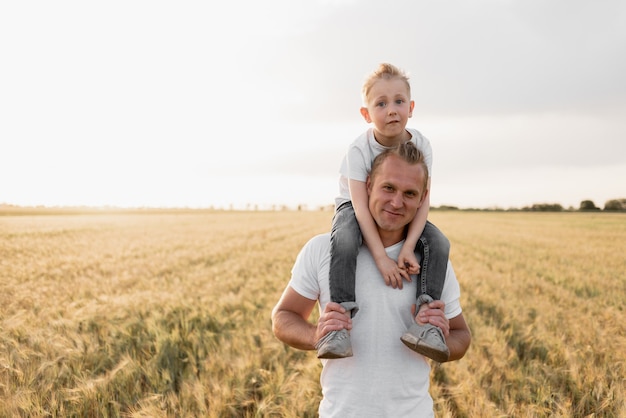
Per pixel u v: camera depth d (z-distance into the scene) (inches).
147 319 249.6
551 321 267.3
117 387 169.6
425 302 84.3
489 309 312.8
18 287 364.5
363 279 86.4
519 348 230.5
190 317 259.4
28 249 666.2
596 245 835.4
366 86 123.3
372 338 82.7
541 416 150.1
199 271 467.5
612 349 209.6
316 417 149.9
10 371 173.8
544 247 794.8
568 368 190.1
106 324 246.4
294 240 872.9
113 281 405.4
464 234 1128.2
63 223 1370.6
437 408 159.0
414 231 93.1
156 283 400.8
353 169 108.5
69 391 158.7
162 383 173.9
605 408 157.8
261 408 150.3
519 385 177.6
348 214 96.3
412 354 83.0
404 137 120.1
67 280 413.1
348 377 81.4
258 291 350.0
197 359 208.4
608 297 355.3
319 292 90.4
